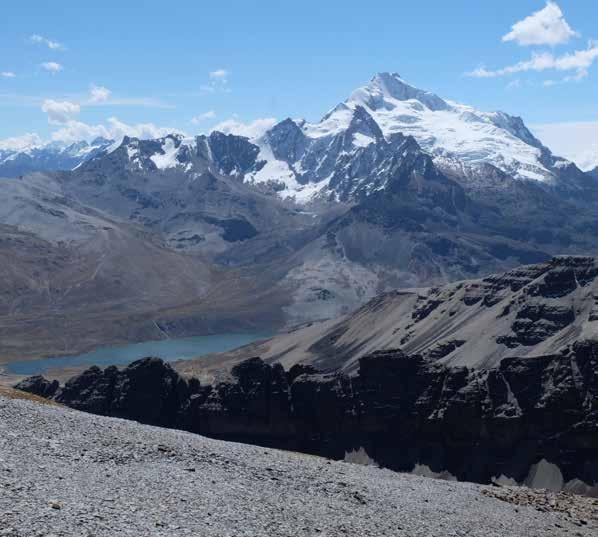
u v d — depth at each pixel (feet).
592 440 634.02
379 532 207.10
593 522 296.10
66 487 182.60
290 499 219.20
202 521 177.58
